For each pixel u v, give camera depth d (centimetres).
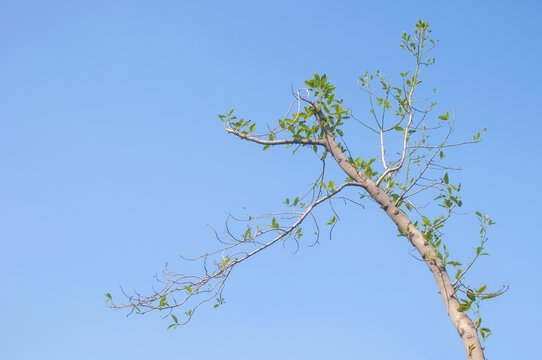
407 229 506
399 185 557
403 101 588
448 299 465
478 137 540
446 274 474
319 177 548
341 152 544
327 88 545
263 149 558
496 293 452
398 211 516
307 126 547
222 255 528
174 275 520
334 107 545
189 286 520
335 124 551
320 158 543
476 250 469
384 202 521
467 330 441
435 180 534
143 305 511
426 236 504
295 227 536
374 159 535
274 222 543
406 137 558
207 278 521
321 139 548
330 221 562
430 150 548
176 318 515
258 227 545
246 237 538
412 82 591
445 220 517
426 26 633
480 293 457
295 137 545
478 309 453
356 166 537
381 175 539
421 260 485
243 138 553
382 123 571
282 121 545
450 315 461
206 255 527
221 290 522
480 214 484
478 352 431
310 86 549
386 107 589
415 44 631
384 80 603
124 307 508
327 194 543
